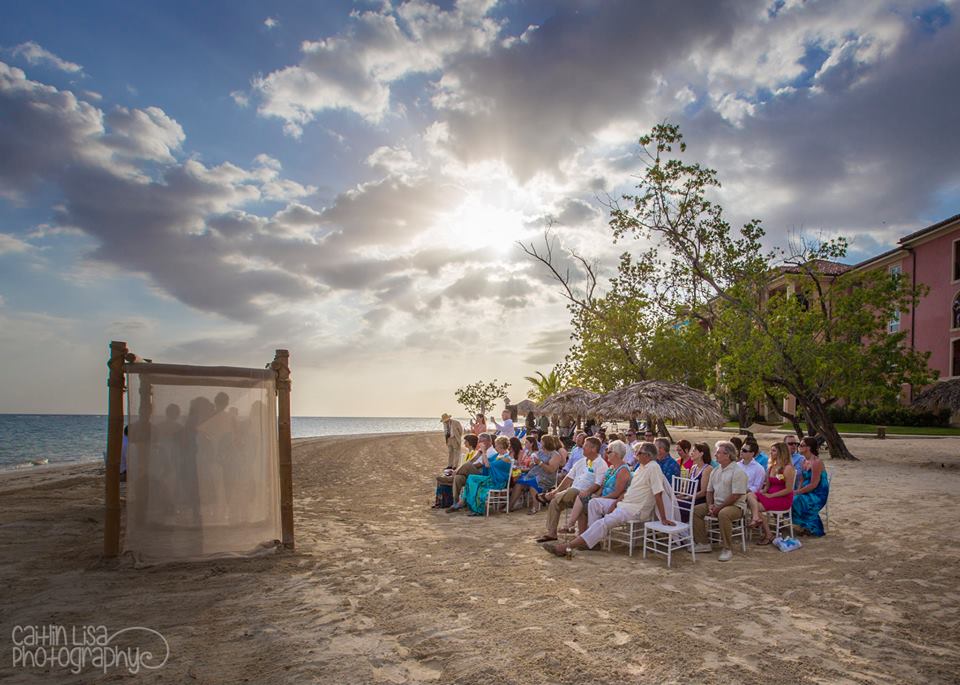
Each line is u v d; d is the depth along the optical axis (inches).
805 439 304.7
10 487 481.1
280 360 280.7
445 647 158.4
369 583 219.1
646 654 153.5
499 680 138.6
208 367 263.6
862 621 178.2
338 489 498.6
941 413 1143.6
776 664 147.6
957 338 1055.0
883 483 488.1
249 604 194.5
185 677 140.5
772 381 754.2
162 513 250.7
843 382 695.7
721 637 165.5
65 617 181.2
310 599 199.9
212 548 256.8
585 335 1032.2
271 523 271.7
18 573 228.4
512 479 385.1
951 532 301.6
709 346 878.4
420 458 818.8
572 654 153.4
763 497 289.4
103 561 246.5
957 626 174.6
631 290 967.6
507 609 189.3
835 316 728.3
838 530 308.5
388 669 144.9
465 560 253.9
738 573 233.0
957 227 1058.7
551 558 257.4
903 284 713.6
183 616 182.7
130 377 252.2
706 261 821.2
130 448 251.6
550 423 942.4
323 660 149.9
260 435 272.1
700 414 611.8
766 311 756.0
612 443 286.8
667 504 260.2
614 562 251.0
